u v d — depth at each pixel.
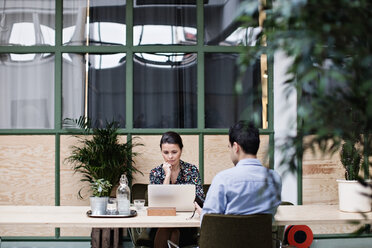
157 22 4.79
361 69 0.62
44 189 4.59
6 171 4.59
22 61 4.75
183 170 3.49
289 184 4.61
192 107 4.80
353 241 4.61
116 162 4.19
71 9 4.77
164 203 2.79
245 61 0.69
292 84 0.66
